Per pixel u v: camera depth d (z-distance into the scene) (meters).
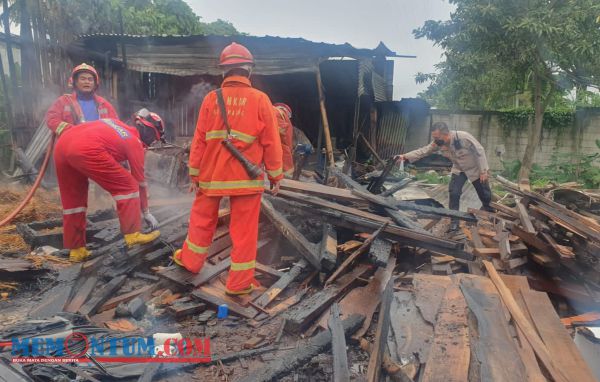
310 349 2.69
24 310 3.07
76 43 10.02
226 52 3.32
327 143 10.25
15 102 7.81
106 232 4.43
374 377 2.40
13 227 4.87
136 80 12.11
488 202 5.66
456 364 2.39
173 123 12.98
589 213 5.71
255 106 3.27
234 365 2.66
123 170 3.75
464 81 14.26
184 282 3.51
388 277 3.72
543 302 3.07
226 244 4.29
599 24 10.33
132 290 3.62
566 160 14.67
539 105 12.53
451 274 3.81
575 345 2.60
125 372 2.39
